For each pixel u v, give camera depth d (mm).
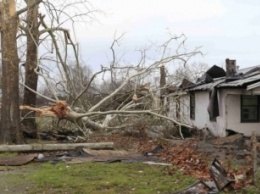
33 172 9320
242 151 13734
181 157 10805
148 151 12836
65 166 9992
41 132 18531
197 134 20859
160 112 18641
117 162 10711
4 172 9453
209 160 11172
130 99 19891
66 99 18625
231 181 7125
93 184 7930
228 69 21906
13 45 14148
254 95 19656
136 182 8102
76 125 16844
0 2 14125
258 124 19953
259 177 7738
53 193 7301
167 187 7566
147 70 17672
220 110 20266
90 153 11953
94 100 19656
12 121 13945
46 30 17531
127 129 18875
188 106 25562
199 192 6988
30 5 15109
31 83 18359
